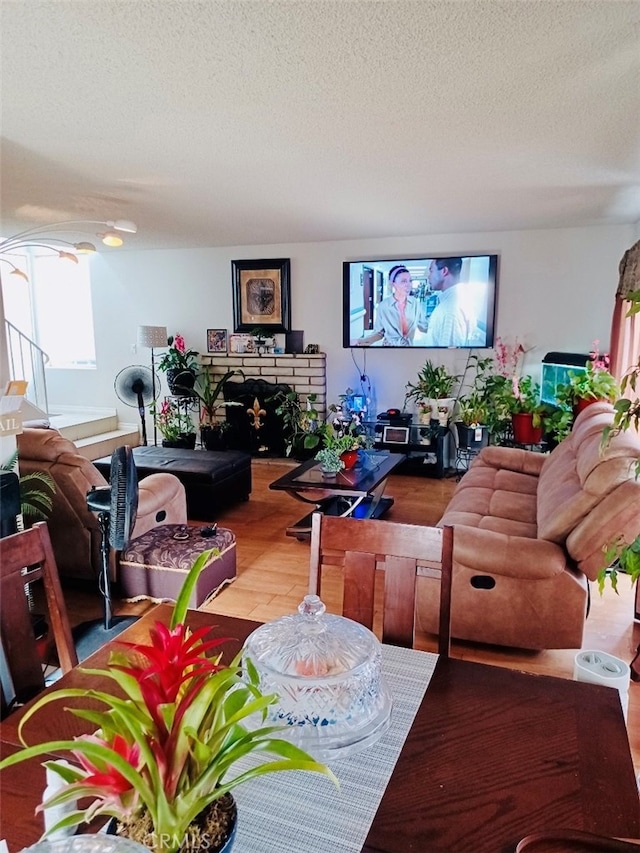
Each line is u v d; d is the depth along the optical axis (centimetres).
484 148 268
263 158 282
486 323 529
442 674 123
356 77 190
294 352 602
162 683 70
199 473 415
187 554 290
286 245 586
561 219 456
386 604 145
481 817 86
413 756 98
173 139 253
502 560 237
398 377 571
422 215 435
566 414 459
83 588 317
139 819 71
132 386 600
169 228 487
